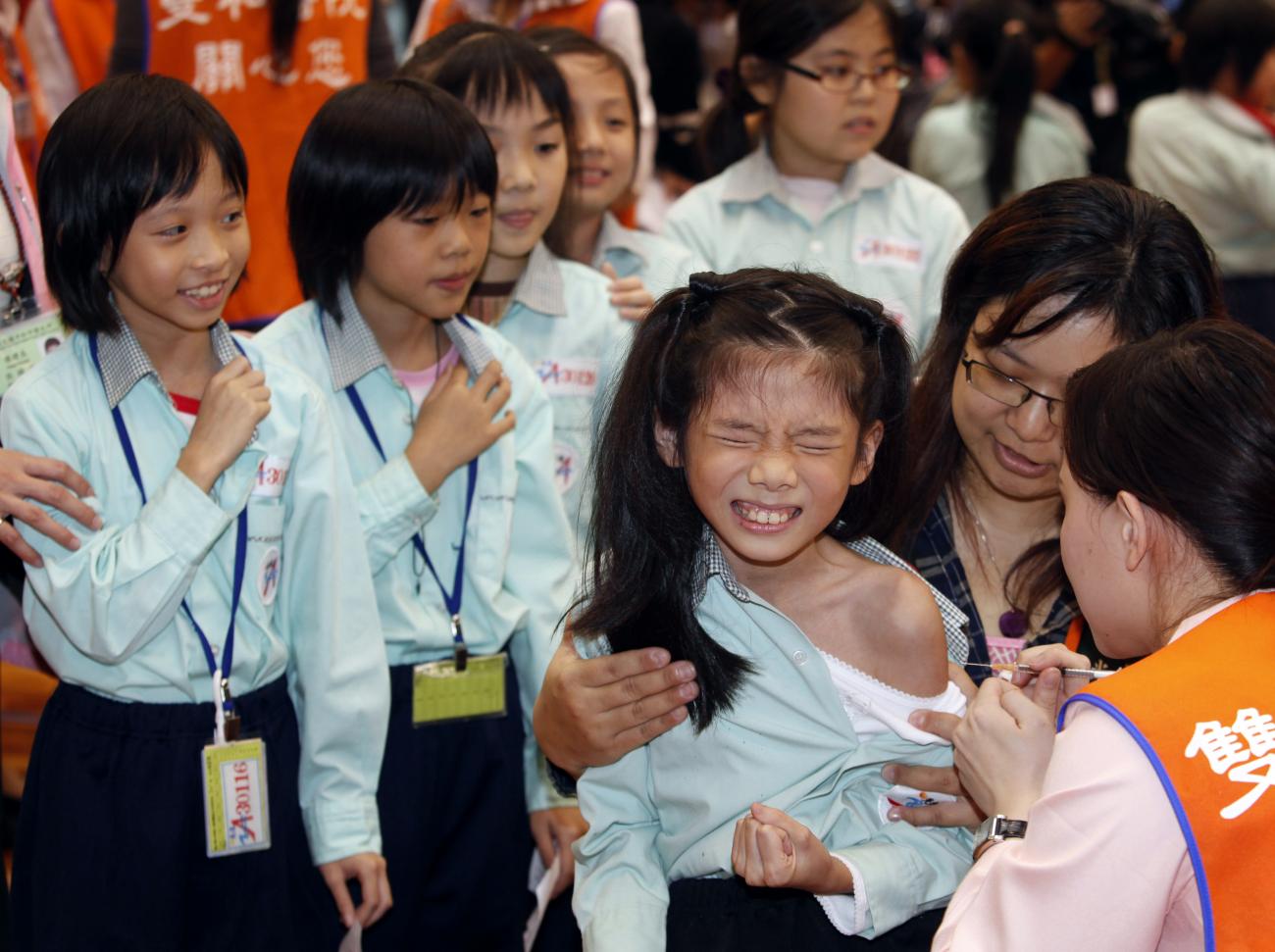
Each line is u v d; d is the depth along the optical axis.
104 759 1.79
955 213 2.97
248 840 1.82
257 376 1.80
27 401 1.77
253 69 2.96
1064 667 1.43
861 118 2.80
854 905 1.34
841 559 1.48
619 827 1.49
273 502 1.85
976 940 1.11
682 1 5.44
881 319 1.42
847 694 1.41
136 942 1.76
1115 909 1.04
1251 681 1.08
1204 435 1.11
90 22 3.14
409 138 1.94
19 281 2.03
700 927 1.40
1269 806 1.03
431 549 2.10
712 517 1.36
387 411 2.10
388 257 1.98
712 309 1.40
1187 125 4.13
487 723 2.12
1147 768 1.05
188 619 1.80
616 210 3.33
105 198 1.68
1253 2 4.04
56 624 1.77
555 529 2.18
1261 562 1.12
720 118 3.13
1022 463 1.55
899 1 6.11
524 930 2.20
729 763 1.42
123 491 1.79
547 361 2.47
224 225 1.77
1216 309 1.49
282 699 1.91
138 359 1.78
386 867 2.04
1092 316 1.44
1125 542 1.19
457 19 3.42
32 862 1.80
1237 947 1.01
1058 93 4.79
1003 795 1.26
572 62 2.71
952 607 1.55
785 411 1.31
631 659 1.42
